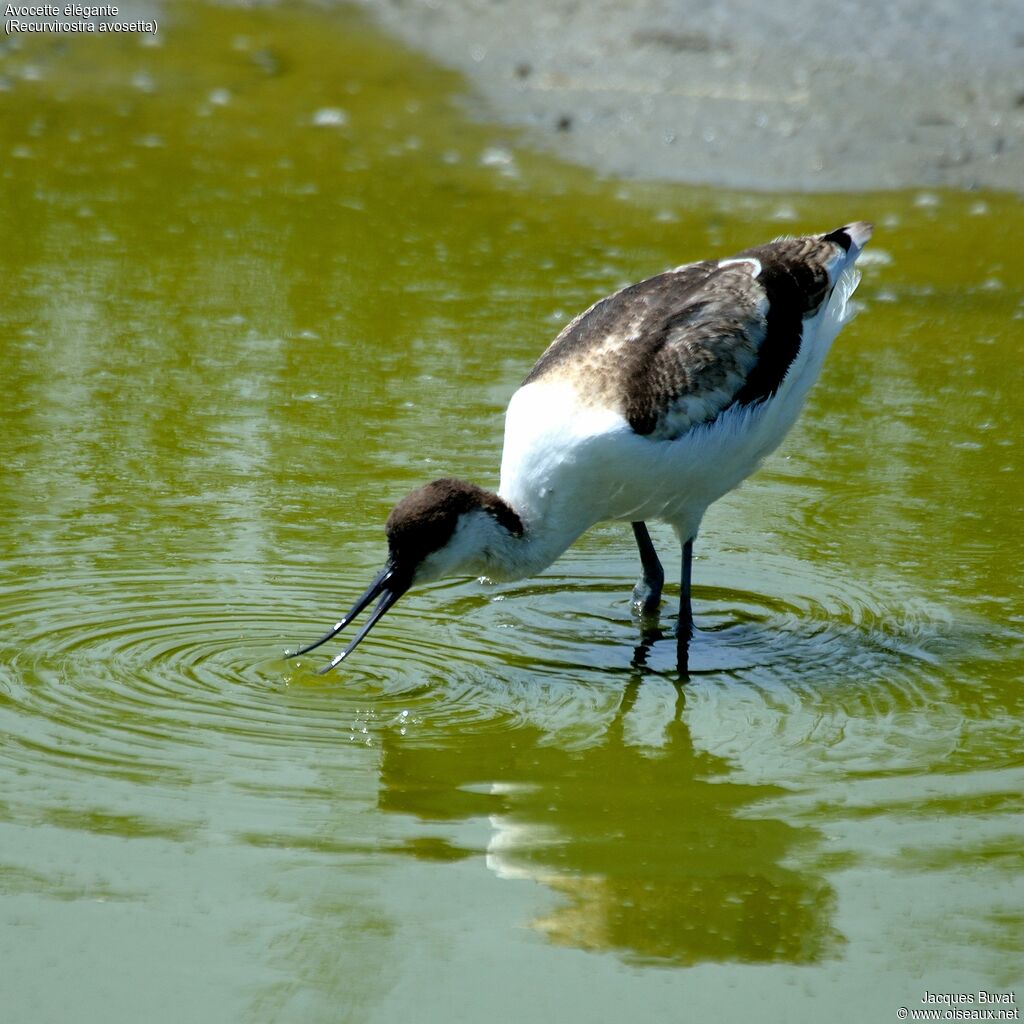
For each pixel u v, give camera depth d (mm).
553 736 8633
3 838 7438
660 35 21594
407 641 9805
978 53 20719
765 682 9367
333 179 18906
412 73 21453
